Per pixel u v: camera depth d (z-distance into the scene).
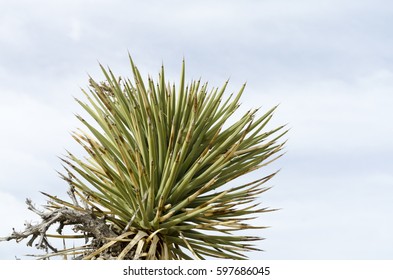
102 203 6.83
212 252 7.04
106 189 7.00
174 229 6.81
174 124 7.20
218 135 7.46
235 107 7.66
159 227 6.79
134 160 6.86
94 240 6.73
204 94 7.50
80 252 6.71
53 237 6.89
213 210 6.93
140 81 7.04
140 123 7.16
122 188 6.93
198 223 7.13
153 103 7.03
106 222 7.18
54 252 6.20
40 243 5.75
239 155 7.46
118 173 7.20
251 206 7.17
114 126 6.62
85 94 7.46
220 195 6.66
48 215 6.07
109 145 7.26
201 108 7.52
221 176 7.24
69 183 6.76
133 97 7.11
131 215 6.91
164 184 6.95
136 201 6.80
